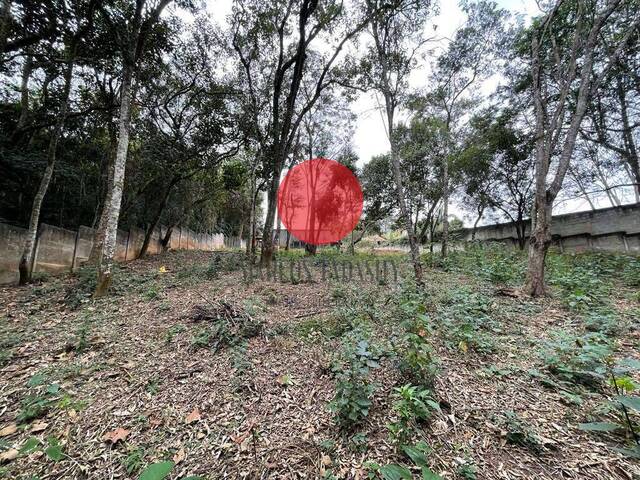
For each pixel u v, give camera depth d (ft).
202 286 20.72
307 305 16.22
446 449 6.03
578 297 13.76
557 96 27.12
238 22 29.09
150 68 28.32
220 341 11.02
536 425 6.59
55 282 21.63
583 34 21.56
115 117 30.40
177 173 36.78
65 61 20.22
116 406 7.80
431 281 21.21
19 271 21.53
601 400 7.25
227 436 6.81
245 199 62.69
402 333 10.35
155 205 44.32
